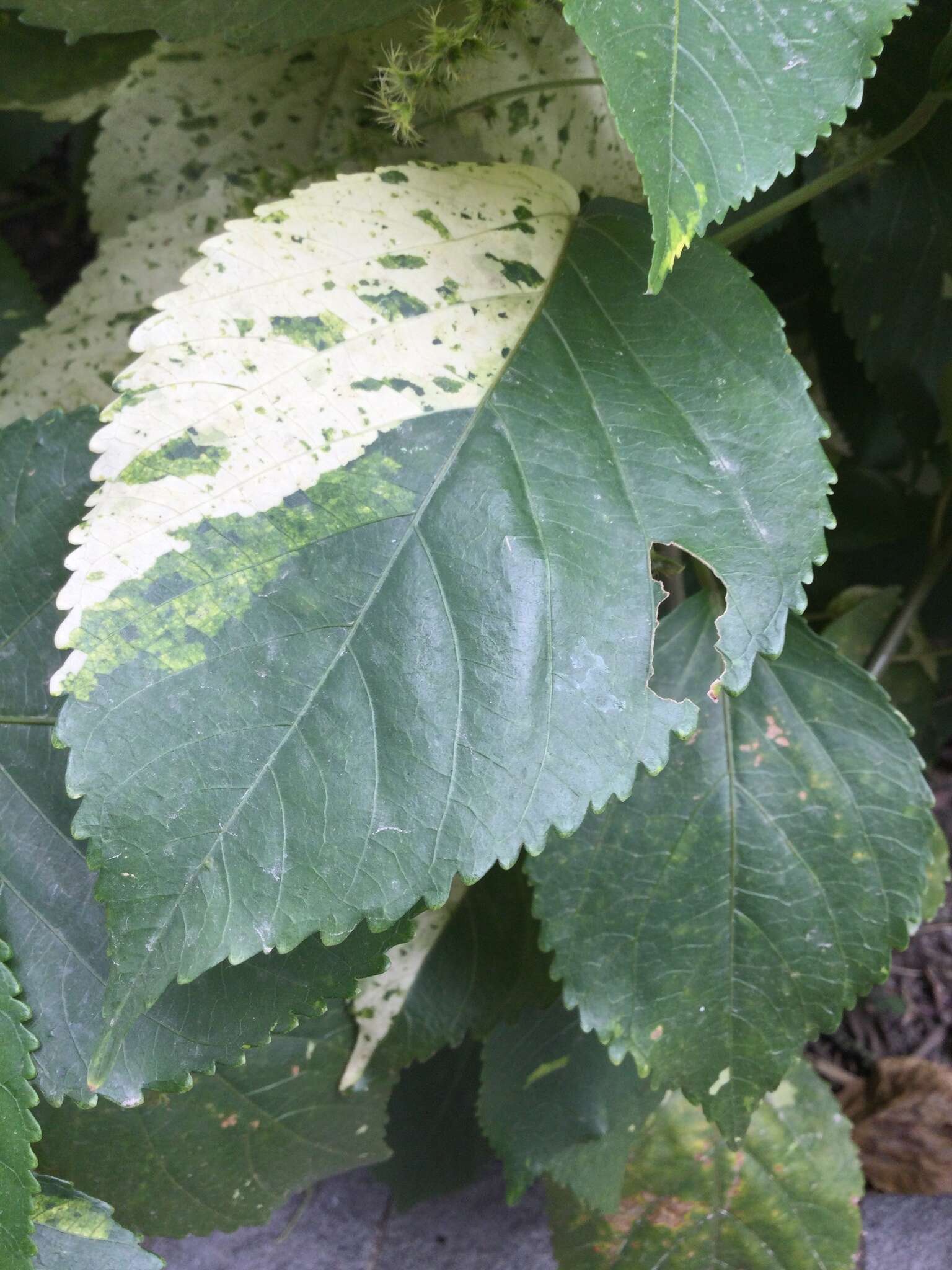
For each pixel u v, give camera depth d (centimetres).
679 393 35
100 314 45
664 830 39
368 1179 53
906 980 57
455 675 33
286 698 32
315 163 44
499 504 34
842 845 39
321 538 33
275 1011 35
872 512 56
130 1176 42
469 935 43
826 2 32
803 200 40
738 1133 39
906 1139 52
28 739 36
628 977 39
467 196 37
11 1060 34
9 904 36
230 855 32
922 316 46
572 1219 46
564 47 39
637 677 34
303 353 34
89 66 44
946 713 57
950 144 42
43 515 37
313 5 37
